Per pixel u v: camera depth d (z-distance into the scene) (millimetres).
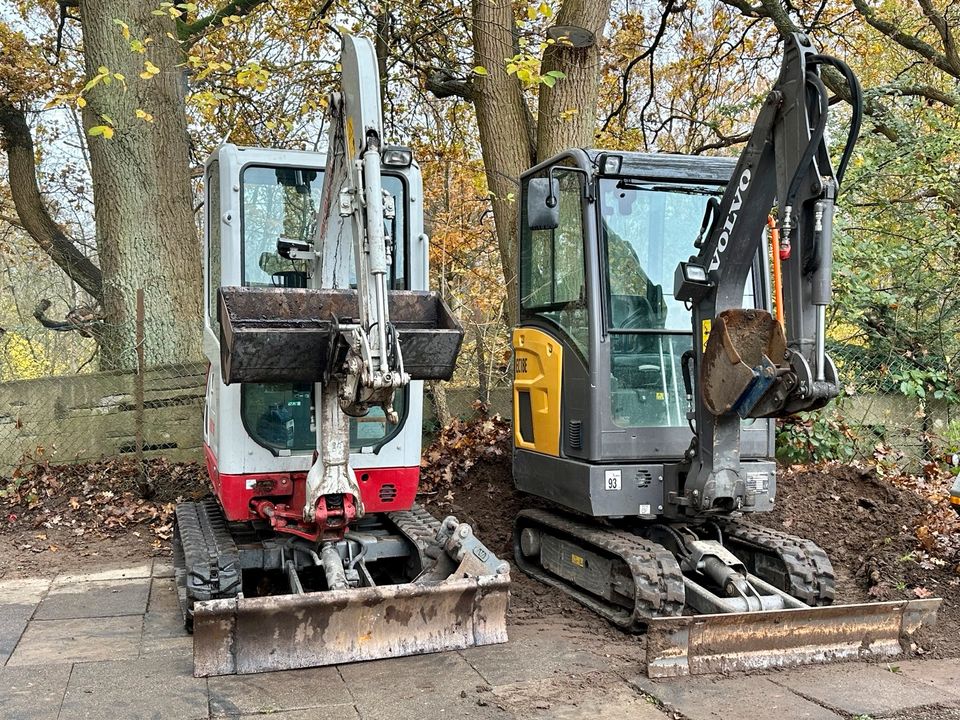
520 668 4086
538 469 5578
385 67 10867
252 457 4789
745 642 4090
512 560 6160
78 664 4121
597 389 4973
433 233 12445
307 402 4922
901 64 12055
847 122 9594
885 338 8734
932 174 8664
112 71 8422
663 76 13258
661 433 5062
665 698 3725
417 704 3662
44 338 11445
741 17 12891
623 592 4820
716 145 11289
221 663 3963
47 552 6246
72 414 7887
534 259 5840
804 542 5023
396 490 5133
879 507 6602
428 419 9406
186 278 8805
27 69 11281
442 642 4312
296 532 4711
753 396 4223
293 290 4438
